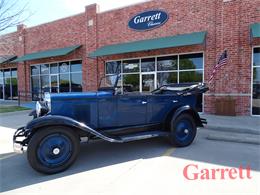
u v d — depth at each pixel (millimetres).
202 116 11055
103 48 15352
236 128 8500
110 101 5973
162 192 4051
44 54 18062
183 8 12688
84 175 4840
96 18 16141
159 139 7629
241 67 11180
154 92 7980
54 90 19328
